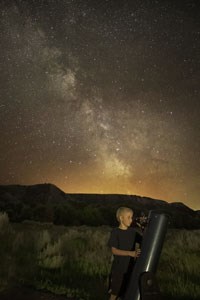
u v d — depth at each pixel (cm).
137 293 398
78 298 671
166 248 1224
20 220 2517
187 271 900
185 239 1523
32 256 1011
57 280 797
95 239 1291
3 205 3144
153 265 400
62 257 969
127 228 477
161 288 758
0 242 1110
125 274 458
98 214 2764
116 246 464
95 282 801
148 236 403
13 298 652
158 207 5716
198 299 693
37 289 719
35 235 1349
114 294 460
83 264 940
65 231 1870
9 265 863
